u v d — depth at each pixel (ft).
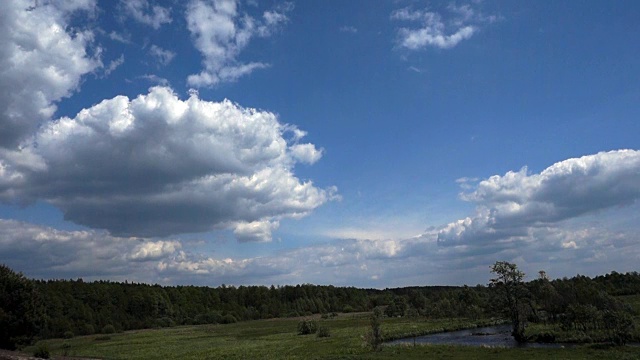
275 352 244.01
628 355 159.02
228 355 245.04
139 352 288.71
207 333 452.76
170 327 592.60
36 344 349.00
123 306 624.18
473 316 421.59
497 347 205.46
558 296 309.22
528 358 166.81
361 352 212.84
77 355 272.51
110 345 349.00
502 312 259.60
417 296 594.65
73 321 506.89
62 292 580.71
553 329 257.75
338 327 406.00
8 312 206.08
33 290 221.87
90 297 603.26
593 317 227.20
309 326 382.22
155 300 645.51
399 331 323.78
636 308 336.70
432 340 268.21
